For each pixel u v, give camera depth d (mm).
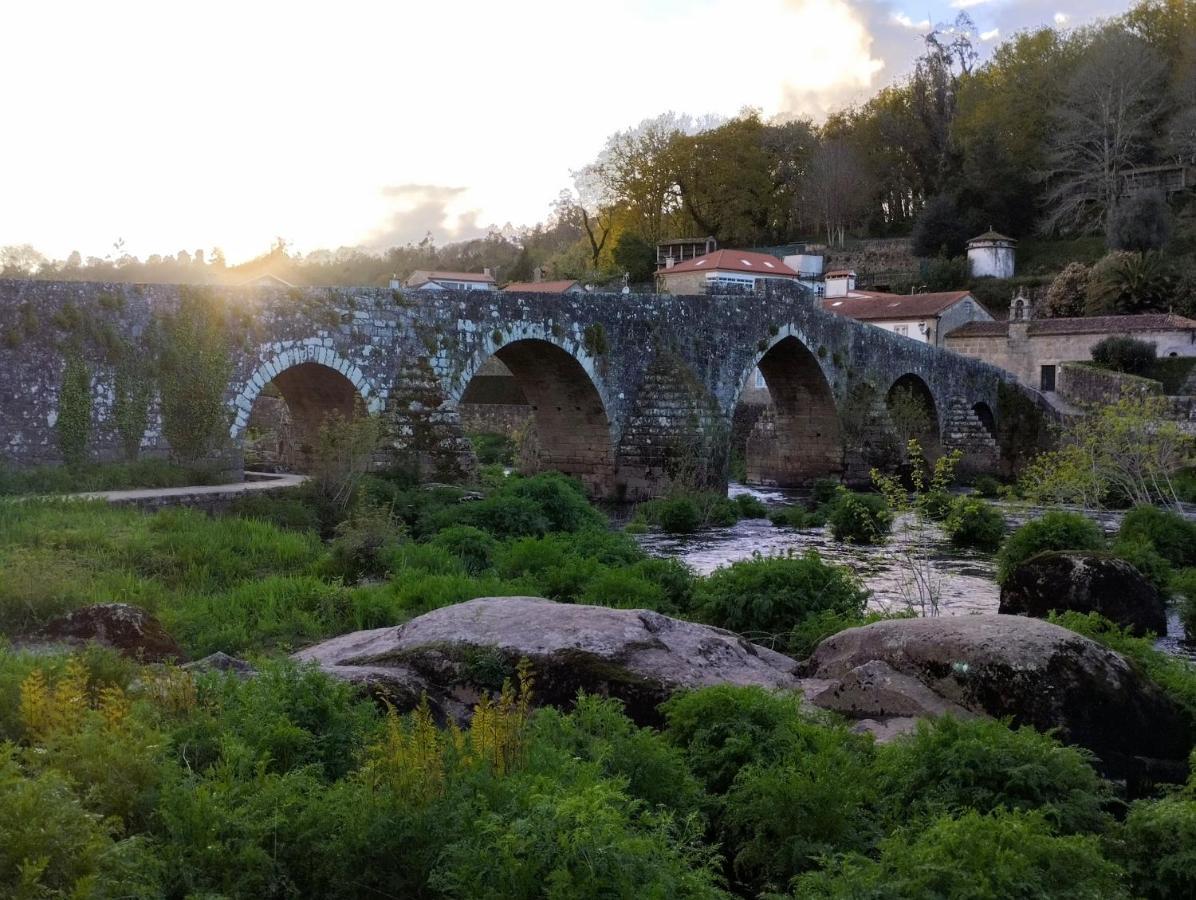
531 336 41312
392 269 122812
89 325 28312
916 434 59969
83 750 6809
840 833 7582
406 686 10258
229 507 26938
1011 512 38219
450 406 37406
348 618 16969
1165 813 7445
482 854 6254
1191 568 24875
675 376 45812
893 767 8258
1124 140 94125
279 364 32875
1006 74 106125
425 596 18062
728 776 8664
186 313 30453
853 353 56875
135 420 29219
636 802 7027
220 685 9102
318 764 7637
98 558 18578
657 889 6035
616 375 45188
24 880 5258
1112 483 38594
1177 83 95688
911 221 111250
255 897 6254
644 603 18031
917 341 61719
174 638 14117
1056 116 95625
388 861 6566
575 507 31453
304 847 6562
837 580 18203
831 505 41375
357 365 35375
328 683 9008
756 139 111688
